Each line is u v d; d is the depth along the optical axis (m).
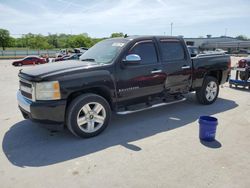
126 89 4.52
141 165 3.25
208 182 2.87
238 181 2.89
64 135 4.31
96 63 4.39
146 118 5.25
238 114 5.52
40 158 3.47
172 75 5.21
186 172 3.07
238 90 8.49
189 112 5.69
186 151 3.65
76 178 2.96
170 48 5.26
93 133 4.20
